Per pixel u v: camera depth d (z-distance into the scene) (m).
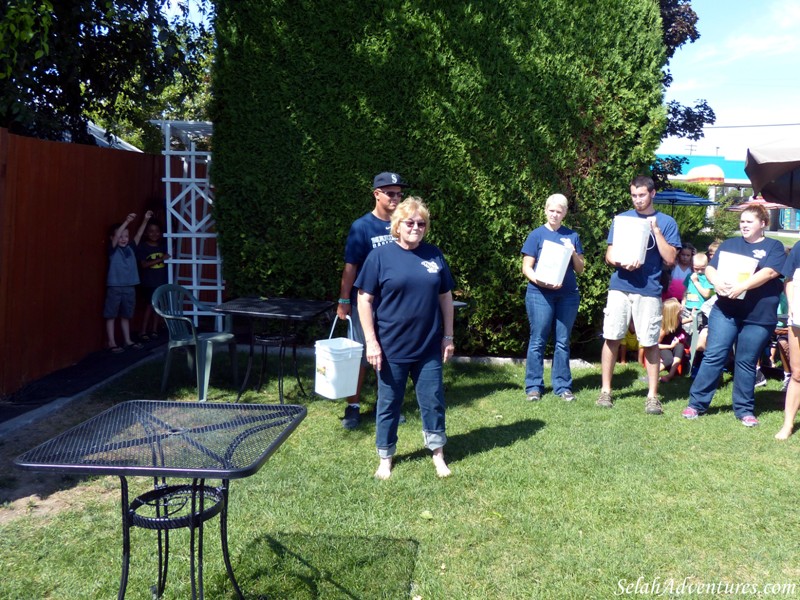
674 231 5.90
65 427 5.40
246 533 3.74
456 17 7.24
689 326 7.28
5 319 6.01
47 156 6.66
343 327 7.82
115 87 9.09
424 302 4.29
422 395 4.47
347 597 3.16
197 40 9.29
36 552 3.56
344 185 7.45
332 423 5.57
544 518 3.94
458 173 7.41
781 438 5.30
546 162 7.44
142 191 8.90
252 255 7.61
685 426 5.61
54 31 7.54
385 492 4.25
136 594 3.17
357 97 7.35
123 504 2.73
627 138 7.42
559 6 7.26
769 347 7.14
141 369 7.07
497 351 7.95
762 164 7.88
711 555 3.57
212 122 7.60
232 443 2.60
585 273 7.48
